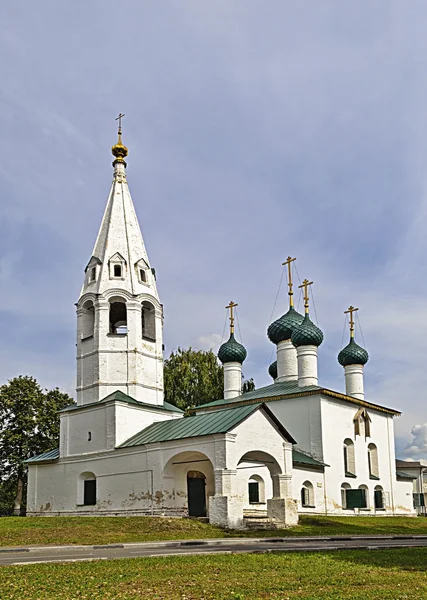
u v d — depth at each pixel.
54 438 60.19
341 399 49.16
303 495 43.50
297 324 55.09
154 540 25.55
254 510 39.53
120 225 44.91
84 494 41.19
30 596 12.15
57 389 63.69
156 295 44.47
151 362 43.06
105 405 40.44
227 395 56.75
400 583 13.70
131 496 37.75
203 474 39.91
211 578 14.41
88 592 12.59
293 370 54.91
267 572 15.41
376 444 53.75
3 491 66.25
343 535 29.73
